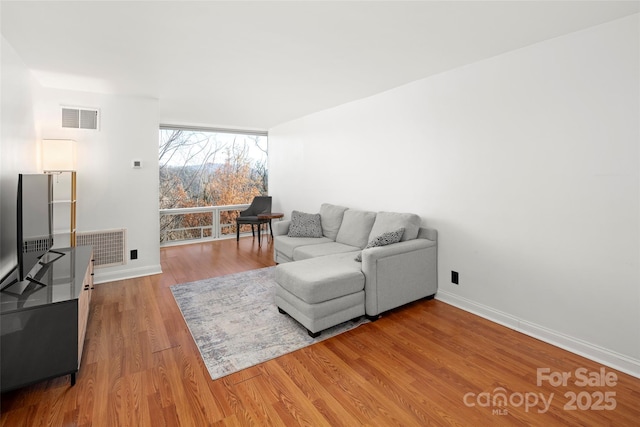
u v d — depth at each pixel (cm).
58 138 352
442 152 321
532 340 252
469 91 295
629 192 207
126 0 186
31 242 226
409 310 308
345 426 165
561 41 234
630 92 204
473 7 196
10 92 249
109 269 390
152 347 240
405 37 237
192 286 373
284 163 616
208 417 171
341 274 269
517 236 266
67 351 190
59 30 223
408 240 323
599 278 222
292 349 238
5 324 175
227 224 664
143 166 402
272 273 424
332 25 219
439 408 178
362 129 419
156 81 338
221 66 296
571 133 231
